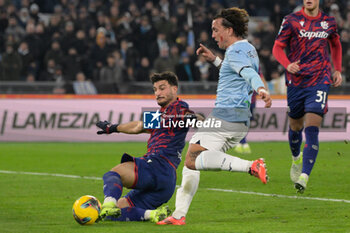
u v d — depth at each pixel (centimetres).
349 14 5166
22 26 5088
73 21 4888
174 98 1560
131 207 1545
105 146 3947
